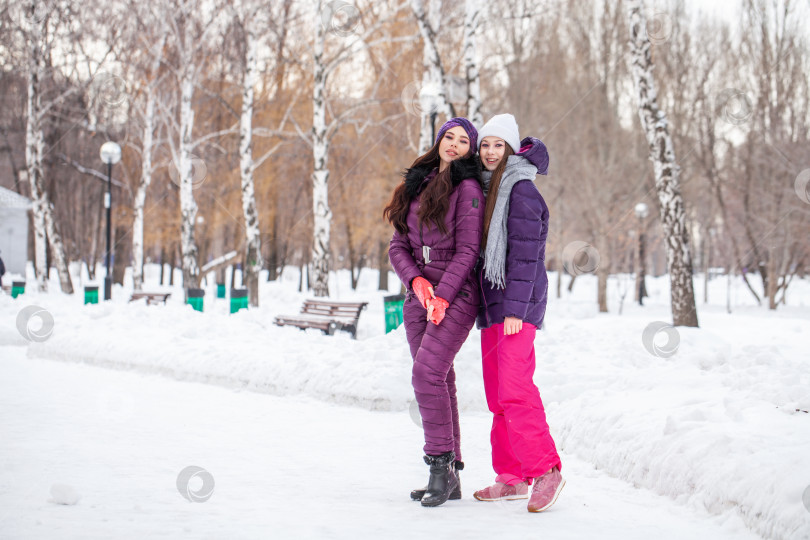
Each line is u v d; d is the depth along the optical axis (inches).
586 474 194.5
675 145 1364.4
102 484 168.6
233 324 451.2
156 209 1323.8
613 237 1486.2
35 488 162.7
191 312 497.7
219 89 1086.4
